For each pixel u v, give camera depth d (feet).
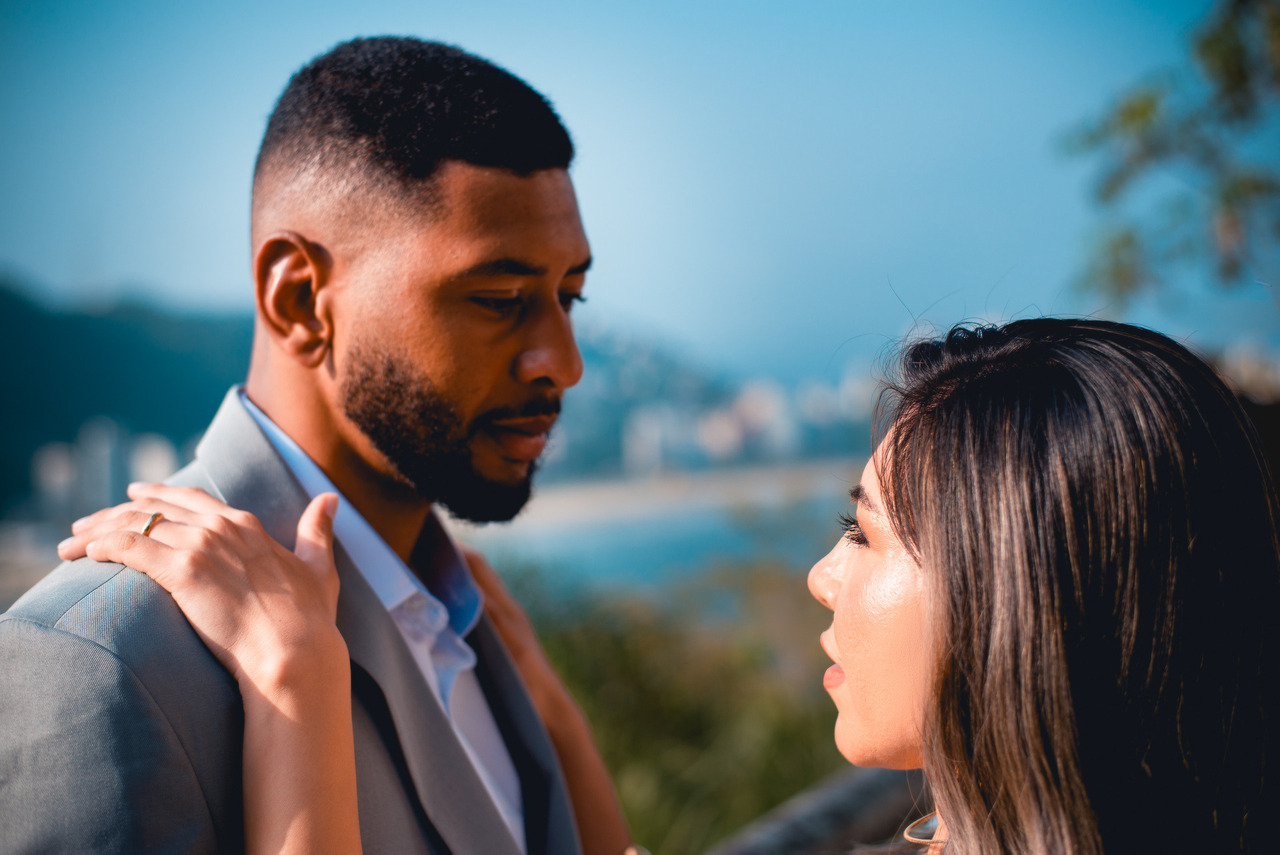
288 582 3.11
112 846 2.52
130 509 3.28
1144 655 2.59
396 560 3.88
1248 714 2.64
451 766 3.52
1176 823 2.61
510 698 4.66
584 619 14.40
